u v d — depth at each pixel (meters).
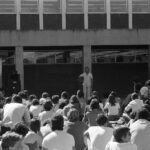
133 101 17.83
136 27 38.19
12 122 14.52
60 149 10.72
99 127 11.76
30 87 38.34
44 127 12.65
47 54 38.59
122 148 9.66
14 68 38.00
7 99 18.31
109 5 38.12
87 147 12.22
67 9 37.81
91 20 37.94
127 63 39.34
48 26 37.47
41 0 37.56
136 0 38.31
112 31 37.69
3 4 37.16
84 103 20.53
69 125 12.75
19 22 37.28
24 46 37.31
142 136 11.16
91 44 37.47
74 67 38.84
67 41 37.34
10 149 8.70
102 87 38.94
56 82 38.69
